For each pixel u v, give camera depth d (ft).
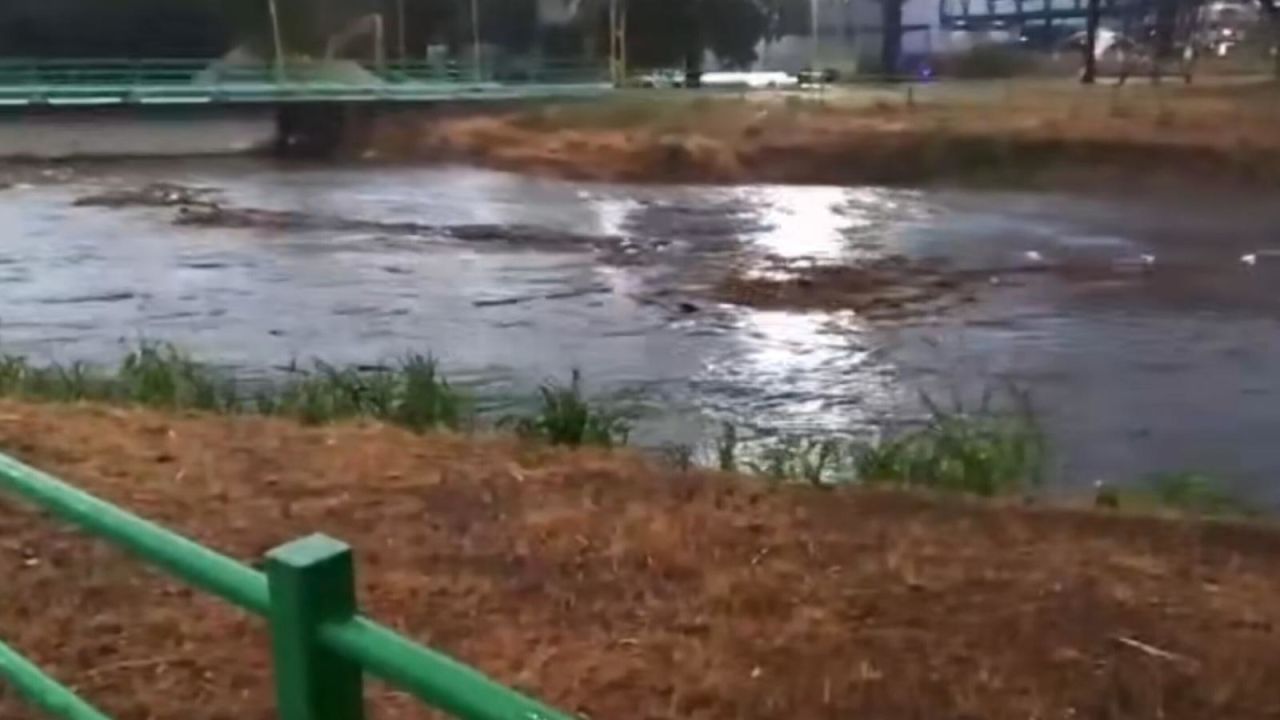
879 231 110.93
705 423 46.73
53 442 24.68
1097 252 96.22
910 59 297.53
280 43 236.02
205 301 77.77
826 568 18.94
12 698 13.79
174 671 15.03
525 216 125.08
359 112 204.33
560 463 25.08
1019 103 186.39
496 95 209.87
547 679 15.15
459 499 21.95
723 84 247.70
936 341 64.23
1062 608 17.56
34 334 67.36
